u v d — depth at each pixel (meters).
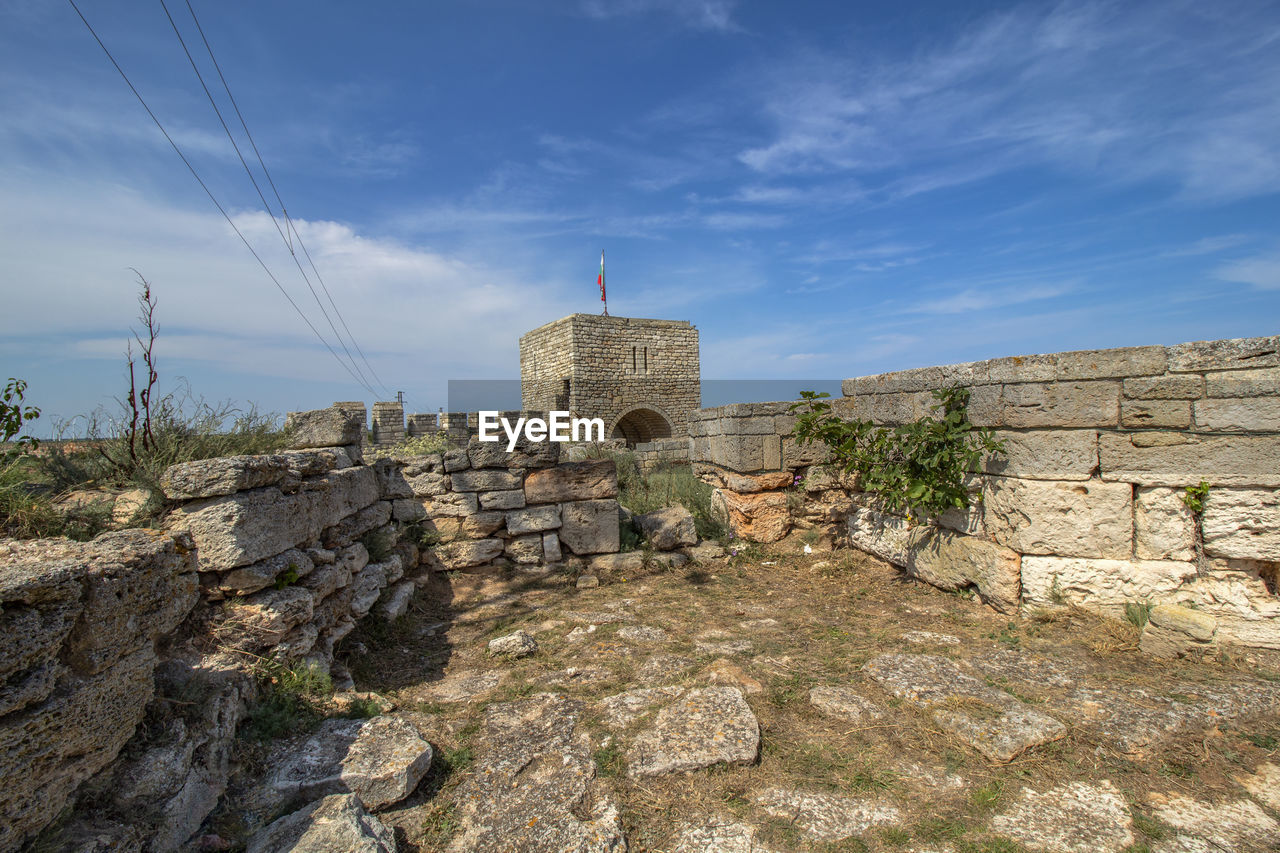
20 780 1.86
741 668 4.24
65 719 2.01
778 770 3.10
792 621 5.32
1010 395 5.08
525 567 7.14
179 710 2.78
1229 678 3.85
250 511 3.54
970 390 5.50
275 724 3.16
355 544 5.21
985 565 5.27
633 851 2.60
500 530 7.19
